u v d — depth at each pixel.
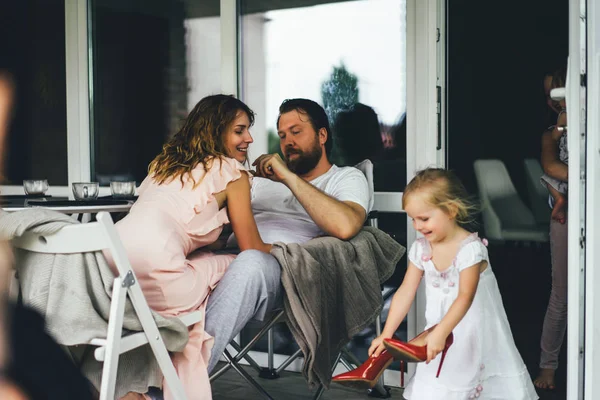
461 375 2.12
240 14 3.54
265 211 3.12
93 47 3.93
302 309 2.40
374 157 3.25
